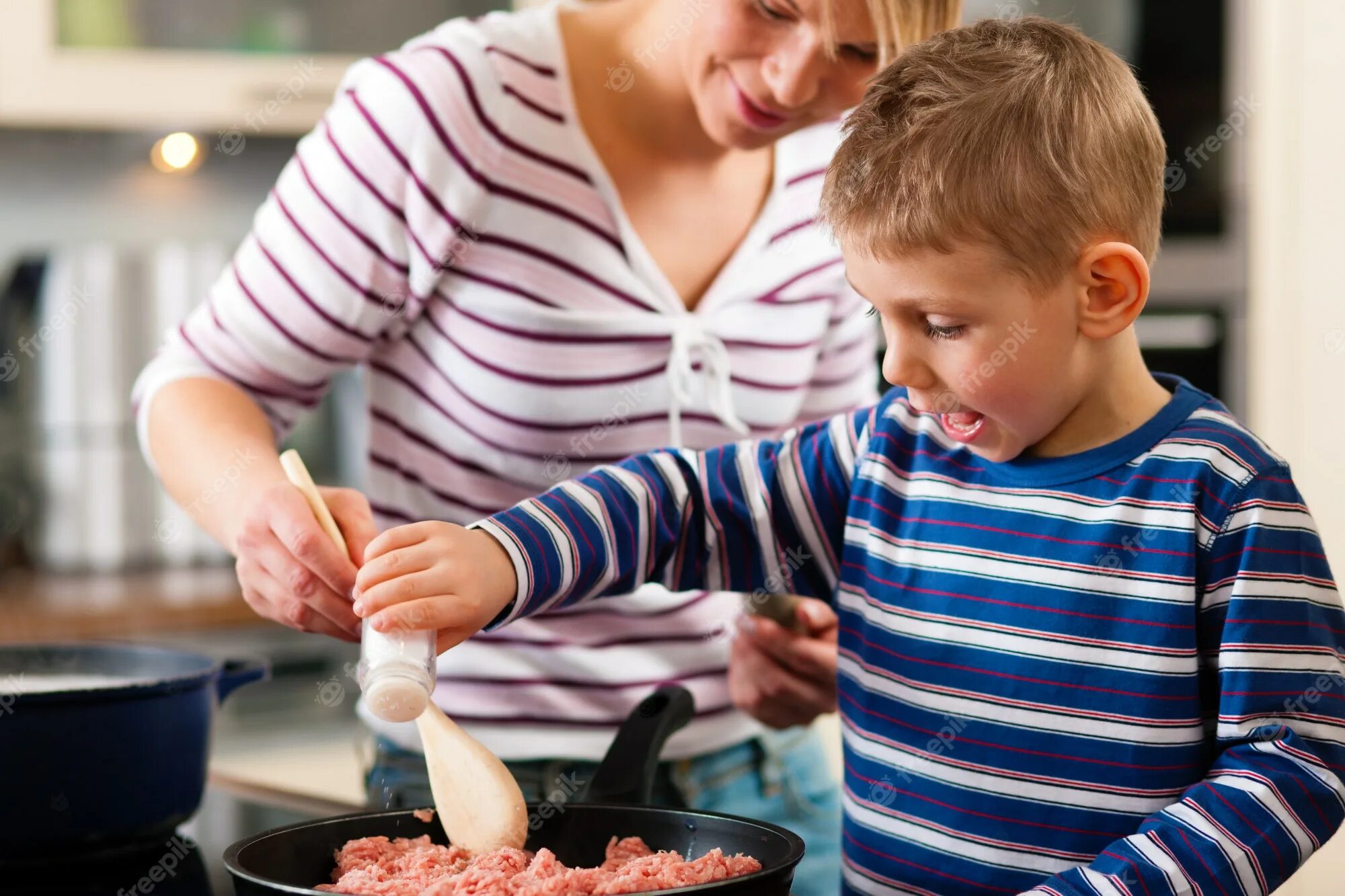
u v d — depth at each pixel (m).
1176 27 2.21
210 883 0.83
